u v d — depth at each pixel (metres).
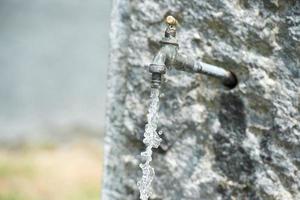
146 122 1.67
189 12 1.59
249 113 1.55
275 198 1.53
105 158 1.73
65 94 5.74
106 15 5.91
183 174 1.64
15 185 4.12
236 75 1.55
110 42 1.70
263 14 1.51
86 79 5.77
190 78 1.61
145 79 1.66
